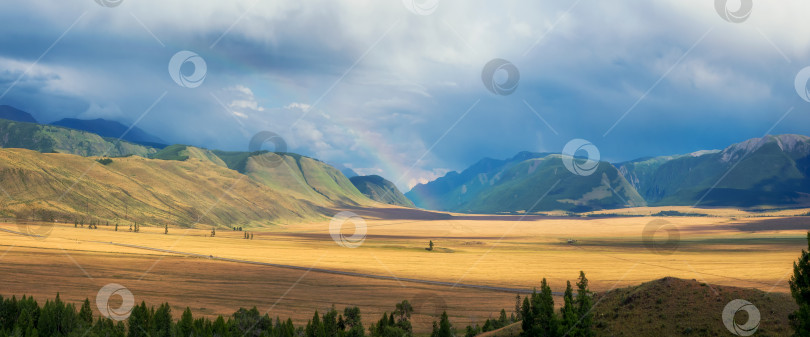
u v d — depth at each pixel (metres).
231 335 85.56
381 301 145.75
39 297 136.50
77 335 84.56
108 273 180.25
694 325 56.25
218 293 153.25
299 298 148.50
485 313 129.88
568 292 69.19
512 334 70.50
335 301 144.88
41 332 86.25
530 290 170.50
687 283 65.62
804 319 47.75
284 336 86.88
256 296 150.12
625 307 64.62
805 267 49.19
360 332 89.81
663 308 61.38
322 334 85.81
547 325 64.06
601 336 59.84
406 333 94.94
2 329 86.69
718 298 60.31
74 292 145.50
